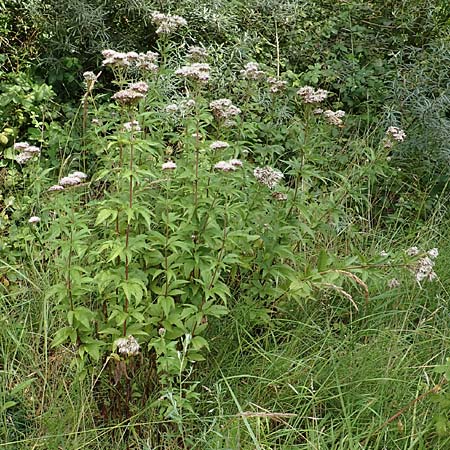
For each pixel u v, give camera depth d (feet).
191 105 10.95
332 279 10.18
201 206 9.25
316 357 10.29
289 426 9.23
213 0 18.21
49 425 9.37
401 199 15.44
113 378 9.48
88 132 12.66
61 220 8.82
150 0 17.19
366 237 13.97
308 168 11.03
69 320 8.57
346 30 20.15
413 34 20.29
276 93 12.22
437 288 12.64
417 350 10.96
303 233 11.61
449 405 8.89
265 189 10.35
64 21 16.70
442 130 15.93
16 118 15.28
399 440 9.29
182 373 10.02
